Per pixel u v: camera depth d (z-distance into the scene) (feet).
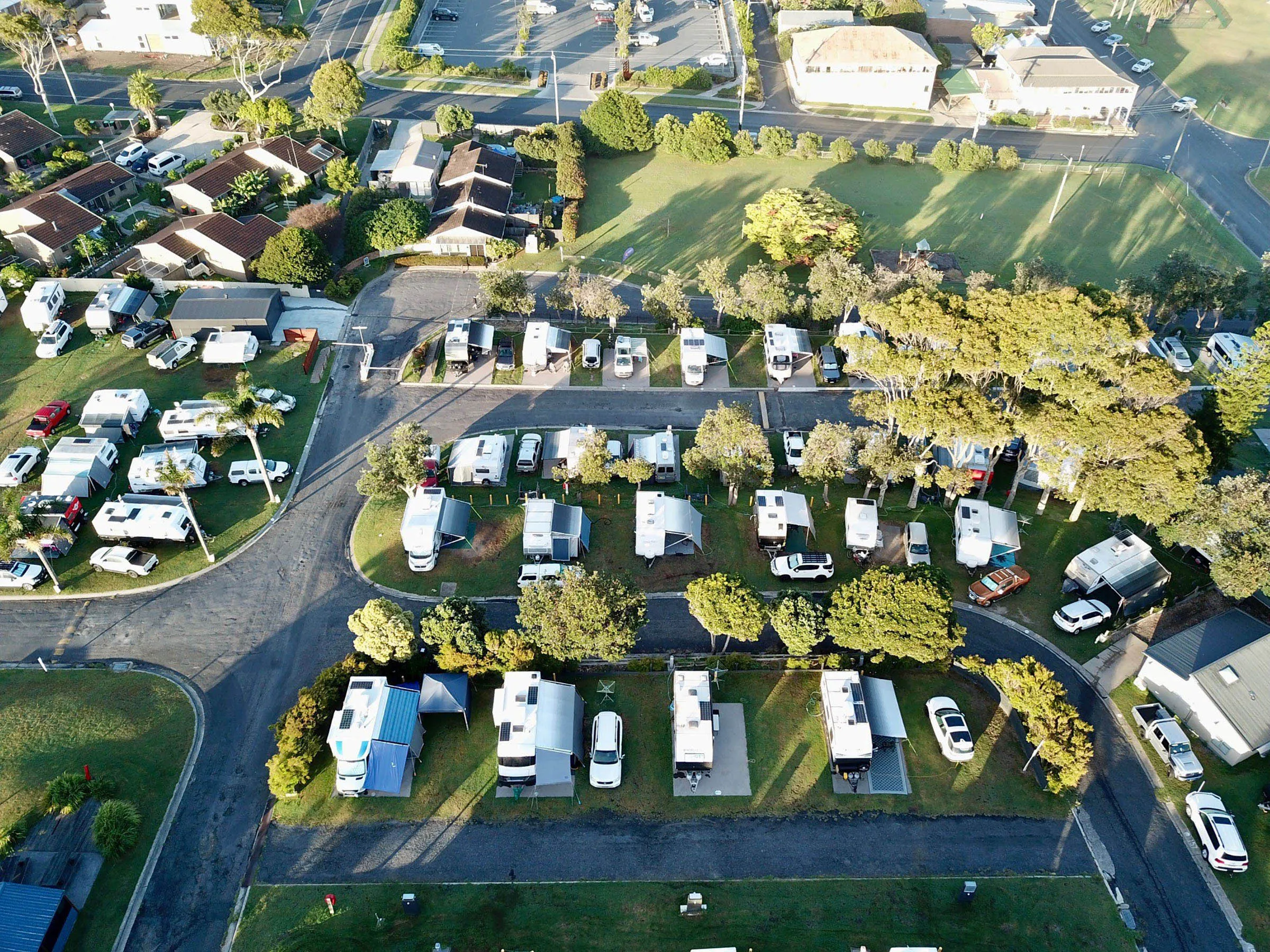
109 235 385.70
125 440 297.94
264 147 427.74
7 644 238.07
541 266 393.50
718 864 198.29
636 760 216.74
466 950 183.11
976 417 253.03
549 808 207.51
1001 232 431.02
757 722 224.53
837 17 586.86
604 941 185.37
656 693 230.27
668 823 205.46
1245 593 234.79
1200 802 207.72
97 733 217.36
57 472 274.36
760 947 184.85
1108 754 222.07
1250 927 191.01
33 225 369.71
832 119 526.16
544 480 292.81
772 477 292.40
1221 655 226.79
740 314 355.77
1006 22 624.59
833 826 205.67
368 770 206.39
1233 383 269.44
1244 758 217.36
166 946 182.91
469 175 419.95
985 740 223.10
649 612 251.19
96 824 195.21
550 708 216.13
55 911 178.50
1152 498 244.83
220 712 224.33
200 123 482.69
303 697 213.66
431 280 384.06
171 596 252.83
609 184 455.22
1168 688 229.66
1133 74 595.06
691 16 636.48
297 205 419.74
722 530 277.64
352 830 202.39
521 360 344.69
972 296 278.67
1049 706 209.87
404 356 342.64
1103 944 187.52
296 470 294.05
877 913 190.90
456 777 212.43
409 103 515.91
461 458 288.30
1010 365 259.60
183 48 547.08
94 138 463.83
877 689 225.56
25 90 502.38
